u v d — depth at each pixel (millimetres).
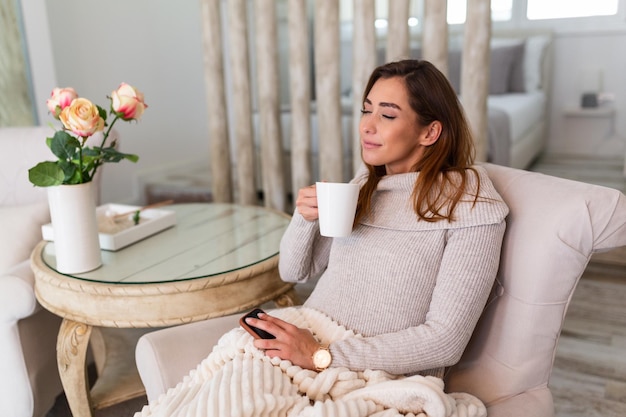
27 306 1571
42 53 3072
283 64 4383
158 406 1025
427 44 2453
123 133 3879
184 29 4402
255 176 3252
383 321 1116
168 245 1712
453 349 1045
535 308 1073
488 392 1131
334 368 1033
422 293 1115
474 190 1120
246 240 1743
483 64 2396
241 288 1481
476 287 1056
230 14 2965
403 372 1053
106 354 2025
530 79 4805
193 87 4570
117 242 1669
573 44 4891
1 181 2066
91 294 1412
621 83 4805
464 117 1238
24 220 1847
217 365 1093
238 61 3023
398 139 1188
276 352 1056
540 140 4879
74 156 1425
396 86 1183
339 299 1180
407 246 1125
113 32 3723
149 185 4059
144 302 1397
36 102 3072
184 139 4516
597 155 5020
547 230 1056
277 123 3043
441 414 935
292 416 933
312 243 1368
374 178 1259
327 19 2680
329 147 2852
